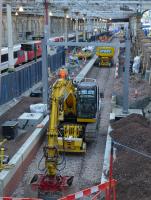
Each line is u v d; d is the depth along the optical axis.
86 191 11.11
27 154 17.58
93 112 19.69
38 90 31.05
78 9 43.09
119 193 12.55
